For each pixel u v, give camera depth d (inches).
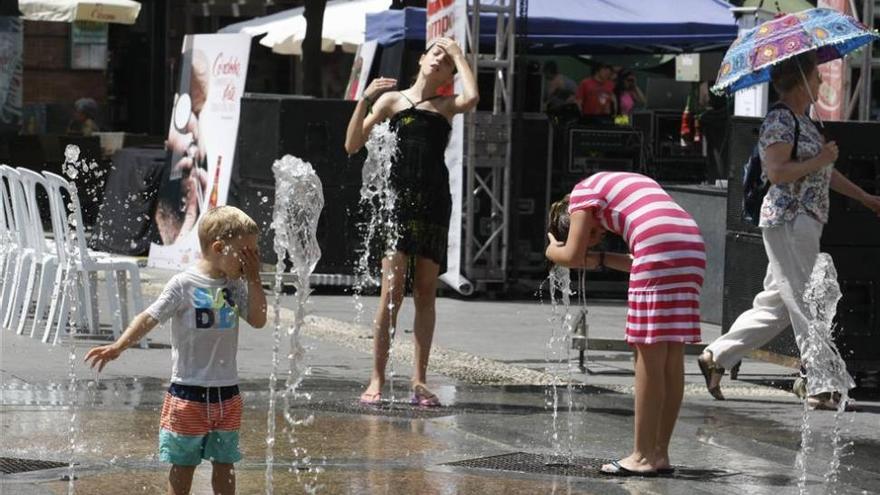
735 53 778.8
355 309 1160.2
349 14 1824.6
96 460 588.7
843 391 752.3
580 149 1467.8
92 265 912.3
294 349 650.8
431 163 738.8
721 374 809.5
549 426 698.2
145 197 1482.5
